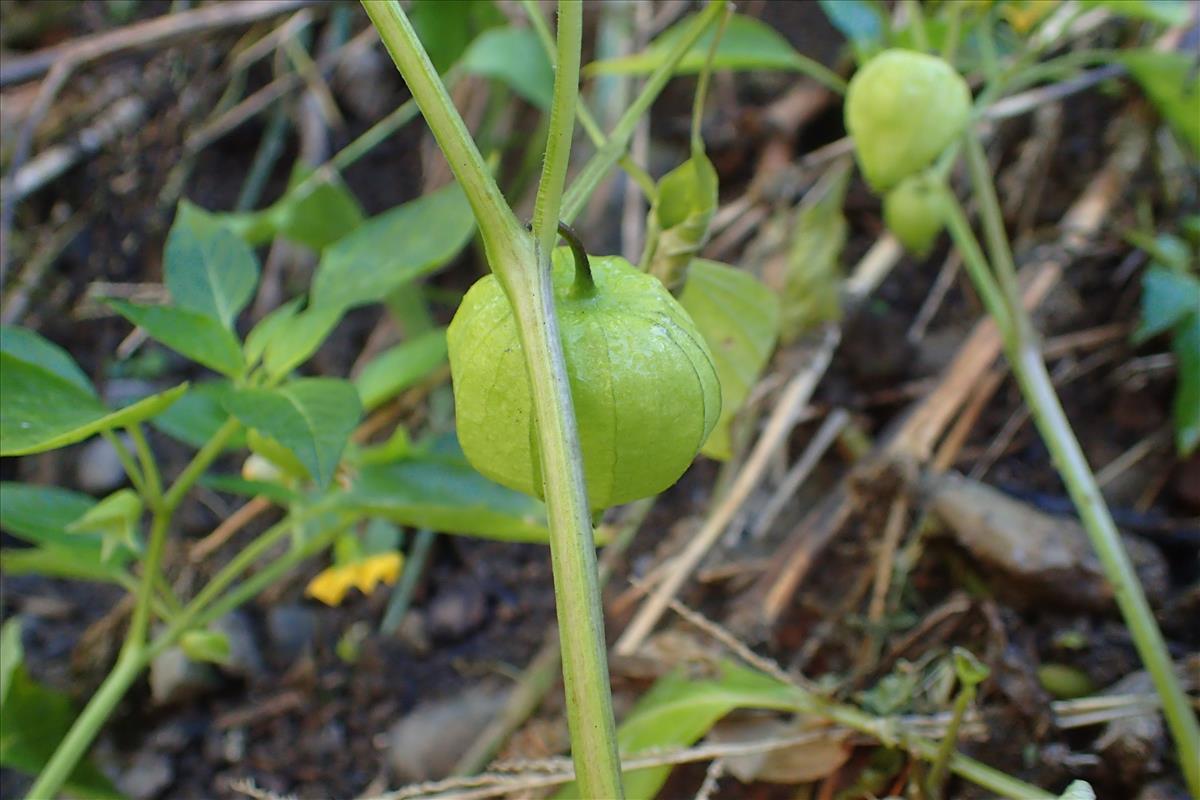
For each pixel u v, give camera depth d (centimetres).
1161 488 38
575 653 25
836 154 48
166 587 35
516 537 35
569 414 25
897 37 40
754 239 48
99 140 52
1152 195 45
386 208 54
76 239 52
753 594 37
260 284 53
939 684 34
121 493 32
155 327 31
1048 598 35
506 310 27
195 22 45
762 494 40
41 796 32
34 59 43
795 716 34
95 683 39
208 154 57
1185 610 35
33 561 35
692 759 32
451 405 46
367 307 52
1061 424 35
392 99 58
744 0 54
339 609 41
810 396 43
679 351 27
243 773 37
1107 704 33
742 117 51
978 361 40
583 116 31
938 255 47
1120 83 47
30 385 30
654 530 41
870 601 37
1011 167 48
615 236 48
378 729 38
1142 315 37
